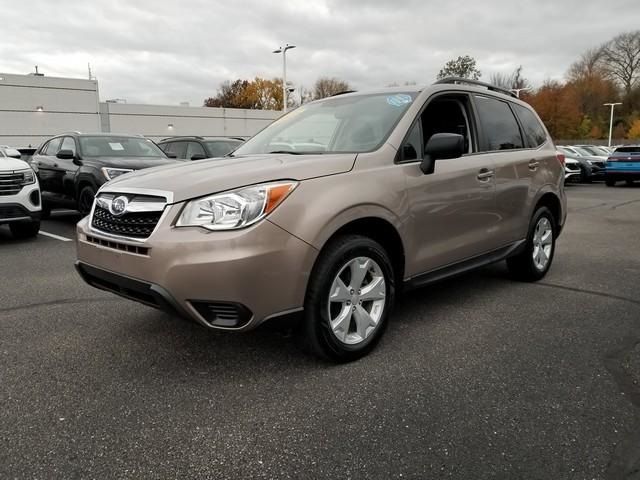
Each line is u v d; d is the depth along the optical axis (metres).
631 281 5.11
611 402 2.67
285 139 3.92
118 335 3.59
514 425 2.46
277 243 2.65
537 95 62.81
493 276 5.32
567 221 9.94
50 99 33.28
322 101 4.36
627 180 20.03
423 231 3.48
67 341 3.48
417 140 3.59
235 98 76.00
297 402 2.67
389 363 3.13
